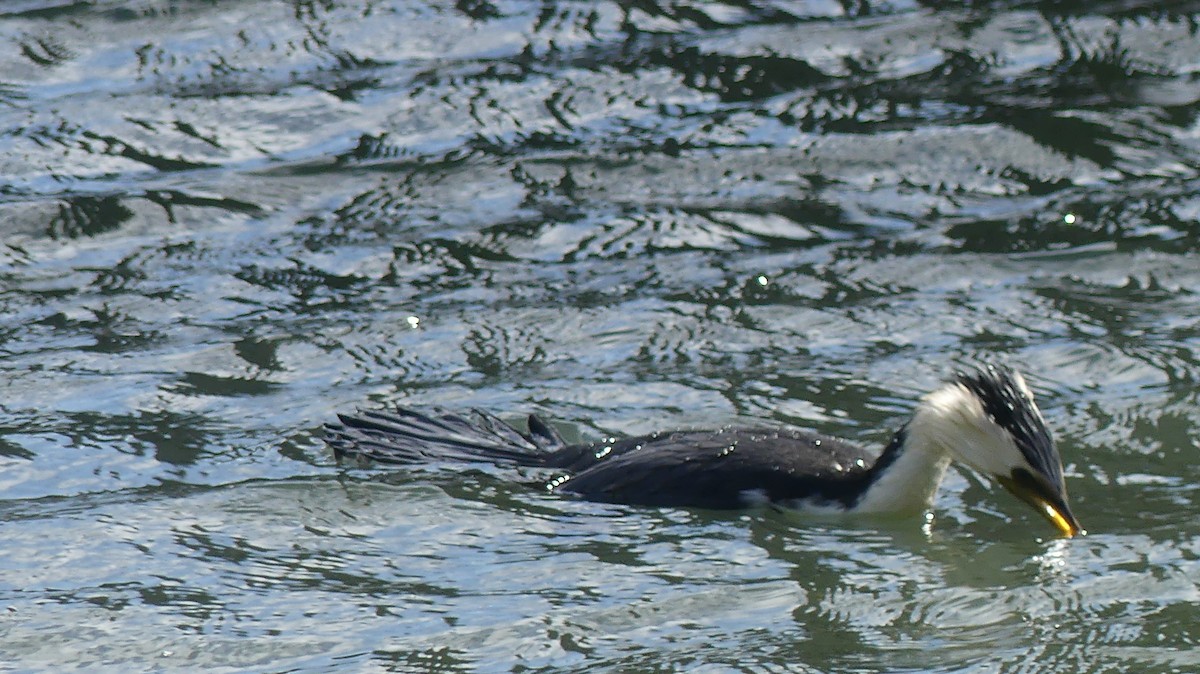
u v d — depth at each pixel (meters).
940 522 10.37
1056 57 19.05
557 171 16.66
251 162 16.81
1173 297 14.03
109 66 18.59
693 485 10.66
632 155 16.95
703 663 8.43
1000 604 9.13
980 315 13.72
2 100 17.80
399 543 9.99
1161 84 18.44
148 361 12.90
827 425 11.73
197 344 13.23
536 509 10.50
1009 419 10.03
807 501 10.48
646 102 18.03
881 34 19.56
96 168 16.55
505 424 11.73
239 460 11.21
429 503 10.53
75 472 11.02
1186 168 16.77
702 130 17.44
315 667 8.43
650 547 9.93
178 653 8.59
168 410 12.02
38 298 14.17
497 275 14.69
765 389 12.35
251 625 8.91
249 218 15.76
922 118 17.72
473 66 18.78
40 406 12.07
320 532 10.13
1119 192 16.28
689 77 18.56
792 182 16.48
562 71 18.64
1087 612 8.99
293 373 12.73
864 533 10.16
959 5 20.45
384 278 14.63
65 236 15.30
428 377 12.68
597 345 13.23
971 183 16.52
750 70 18.73
